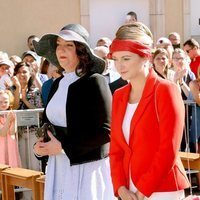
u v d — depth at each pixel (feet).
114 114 11.26
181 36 45.70
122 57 10.72
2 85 23.56
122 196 10.91
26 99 23.44
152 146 10.55
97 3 43.93
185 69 23.03
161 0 45.09
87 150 12.16
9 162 20.31
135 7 44.96
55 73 20.97
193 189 21.70
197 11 45.85
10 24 41.14
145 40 10.73
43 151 12.37
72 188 12.37
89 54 12.50
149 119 10.59
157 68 22.62
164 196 10.56
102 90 12.19
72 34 12.40
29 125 20.90
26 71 23.76
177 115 10.39
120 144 11.12
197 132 22.59
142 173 10.60
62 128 12.49
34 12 41.68
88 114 12.05
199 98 22.16
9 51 41.24
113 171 11.18
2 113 20.45
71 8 42.70
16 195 20.57
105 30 44.34
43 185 16.06
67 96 12.32
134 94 11.05
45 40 13.23
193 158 17.48
